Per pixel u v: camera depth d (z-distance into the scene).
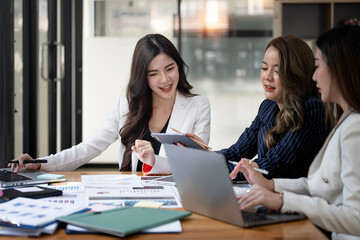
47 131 4.22
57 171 2.35
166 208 1.49
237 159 2.29
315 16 5.30
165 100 2.51
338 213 1.35
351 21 5.18
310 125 1.96
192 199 1.42
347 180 1.38
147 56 2.37
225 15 6.43
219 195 1.31
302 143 1.95
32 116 3.74
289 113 1.99
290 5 5.29
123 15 6.21
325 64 1.46
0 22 3.04
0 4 3.04
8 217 1.25
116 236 1.20
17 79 3.45
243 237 1.21
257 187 1.40
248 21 6.44
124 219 1.28
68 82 5.19
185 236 1.21
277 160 1.95
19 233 1.21
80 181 1.95
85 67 6.19
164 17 6.31
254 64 6.48
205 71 6.47
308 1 5.14
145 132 2.51
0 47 3.06
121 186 1.82
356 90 1.41
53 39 4.36
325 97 1.50
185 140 1.84
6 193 1.59
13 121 3.24
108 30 6.20
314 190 1.52
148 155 2.14
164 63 2.37
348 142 1.39
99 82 6.21
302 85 2.01
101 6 6.18
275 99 2.11
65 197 1.61
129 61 6.23
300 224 1.33
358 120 1.40
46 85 4.14
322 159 1.54
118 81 6.23
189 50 6.44
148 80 2.42
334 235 1.56
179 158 1.39
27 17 3.61
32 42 3.71
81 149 2.44
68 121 5.13
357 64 1.41
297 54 2.00
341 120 1.48
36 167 2.26
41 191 1.63
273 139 2.04
